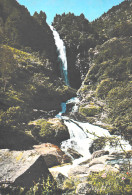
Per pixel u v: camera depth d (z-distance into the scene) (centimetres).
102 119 1828
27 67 2594
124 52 2725
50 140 1407
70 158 1136
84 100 2405
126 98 1883
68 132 1559
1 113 1331
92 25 5131
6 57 1848
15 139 1196
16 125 1322
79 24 4828
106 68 2664
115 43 2877
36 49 3928
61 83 2997
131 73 2392
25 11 4384
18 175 402
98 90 2383
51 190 404
